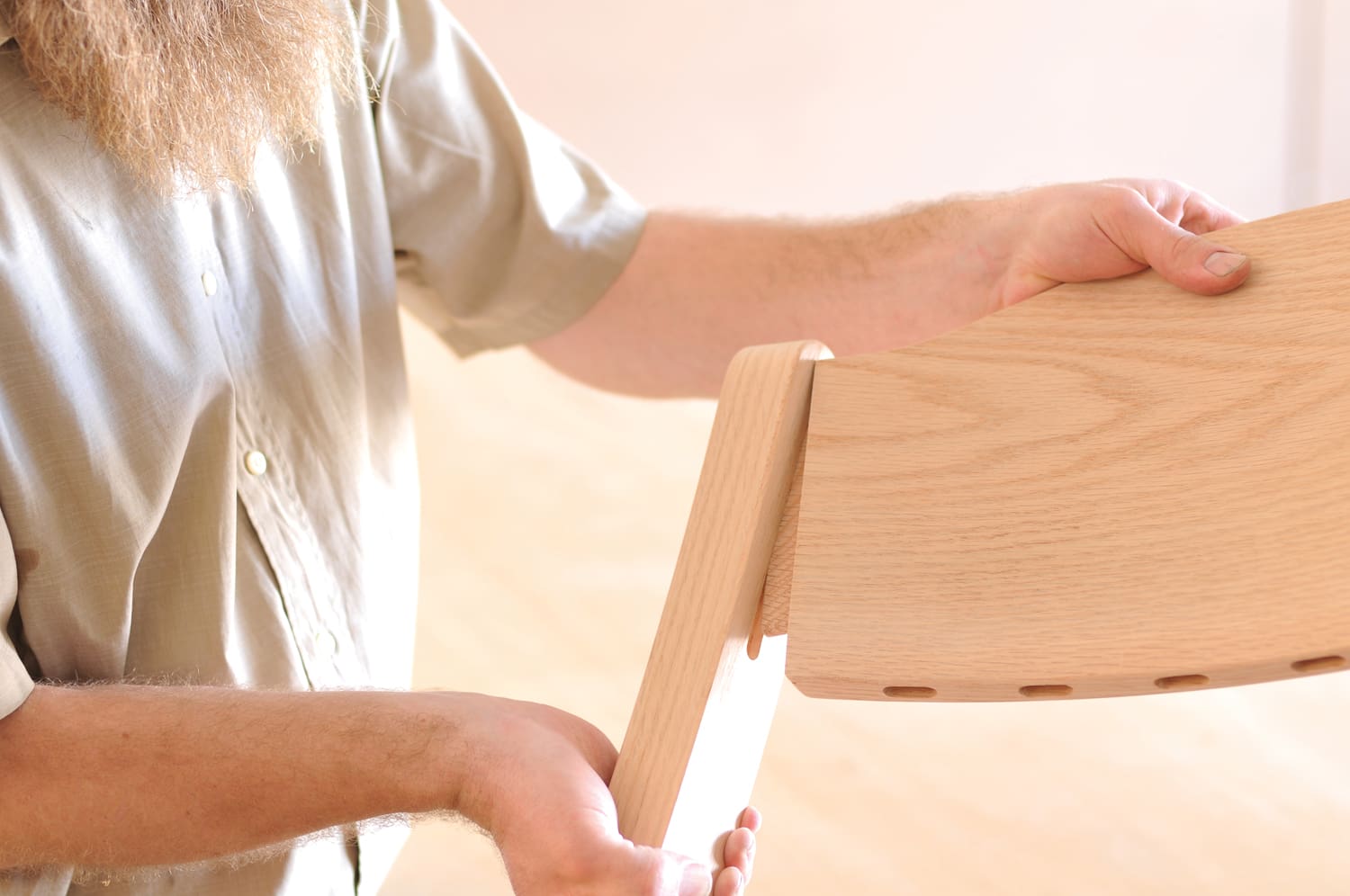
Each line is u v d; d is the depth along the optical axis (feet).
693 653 1.69
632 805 1.69
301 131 2.39
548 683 4.94
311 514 2.54
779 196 9.31
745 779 1.92
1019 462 1.62
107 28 2.02
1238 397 1.51
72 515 2.20
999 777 4.29
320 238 2.60
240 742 1.87
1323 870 3.72
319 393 2.57
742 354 1.78
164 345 2.30
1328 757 4.24
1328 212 1.54
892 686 1.57
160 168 2.16
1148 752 4.36
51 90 2.11
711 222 3.04
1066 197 2.20
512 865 1.63
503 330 3.21
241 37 2.22
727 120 9.24
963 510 1.62
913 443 1.69
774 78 9.07
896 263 2.66
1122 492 1.53
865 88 8.88
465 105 2.93
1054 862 3.86
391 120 2.84
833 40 8.86
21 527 2.15
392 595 2.79
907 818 4.12
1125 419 1.58
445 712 1.81
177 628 2.36
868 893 3.79
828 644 1.61
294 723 1.87
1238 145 7.97
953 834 4.02
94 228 2.21
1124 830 3.97
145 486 2.26
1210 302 1.59
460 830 4.29
